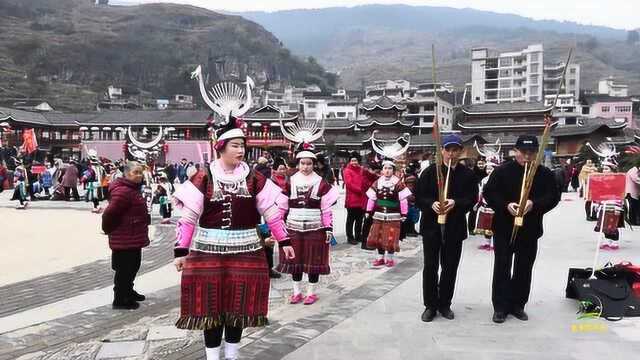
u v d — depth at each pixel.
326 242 6.79
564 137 59.56
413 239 12.45
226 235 4.19
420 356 4.76
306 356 4.79
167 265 9.30
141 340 5.36
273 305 6.65
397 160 9.72
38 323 5.92
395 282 7.72
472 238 12.42
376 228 9.01
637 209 14.07
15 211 18.27
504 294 5.86
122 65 137.38
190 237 4.17
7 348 5.11
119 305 6.54
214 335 4.28
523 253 5.89
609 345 5.02
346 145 63.66
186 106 107.38
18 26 144.25
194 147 52.03
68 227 14.04
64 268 8.95
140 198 6.59
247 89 4.57
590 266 8.76
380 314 6.09
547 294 6.93
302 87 147.38
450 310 6.00
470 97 101.31
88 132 62.28
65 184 22.08
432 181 5.98
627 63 177.88
